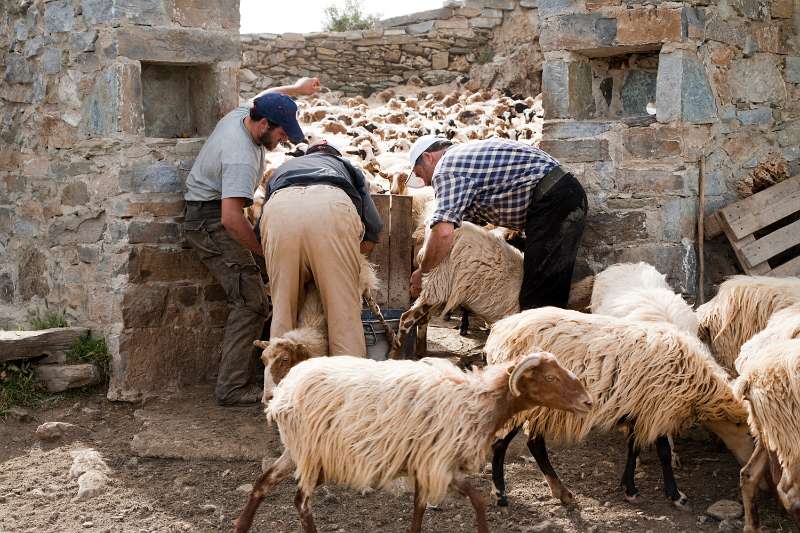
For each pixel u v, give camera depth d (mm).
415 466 4164
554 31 6676
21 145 7863
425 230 6949
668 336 4883
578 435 4855
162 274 6812
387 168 8492
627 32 6480
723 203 6875
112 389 6660
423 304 6633
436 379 4223
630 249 6625
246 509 4422
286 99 6340
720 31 6770
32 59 7539
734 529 4750
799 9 7480
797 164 7465
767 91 7246
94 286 6941
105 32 6602
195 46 6832
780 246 6551
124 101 6594
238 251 6543
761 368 4461
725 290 5707
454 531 4770
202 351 7031
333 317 5551
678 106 6441
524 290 6199
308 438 4191
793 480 4363
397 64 15258
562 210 6031
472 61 15125
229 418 6270
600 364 4785
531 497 5195
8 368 6637
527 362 4133
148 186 6723
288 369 5133
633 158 6582
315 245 5480
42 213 7562
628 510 5016
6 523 4859
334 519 4922
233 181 6207
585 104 6922
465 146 6152
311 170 5918
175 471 5559
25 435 6090
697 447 5977
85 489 5211
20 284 8008
